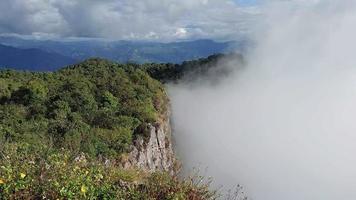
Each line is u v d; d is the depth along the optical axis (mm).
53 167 8164
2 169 7852
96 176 8164
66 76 77062
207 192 8359
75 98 54719
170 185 8062
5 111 47312
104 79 72062
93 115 50375
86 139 39031
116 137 45562
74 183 7527
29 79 74625
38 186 7441
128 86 69375
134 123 53281
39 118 46531
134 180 8750
